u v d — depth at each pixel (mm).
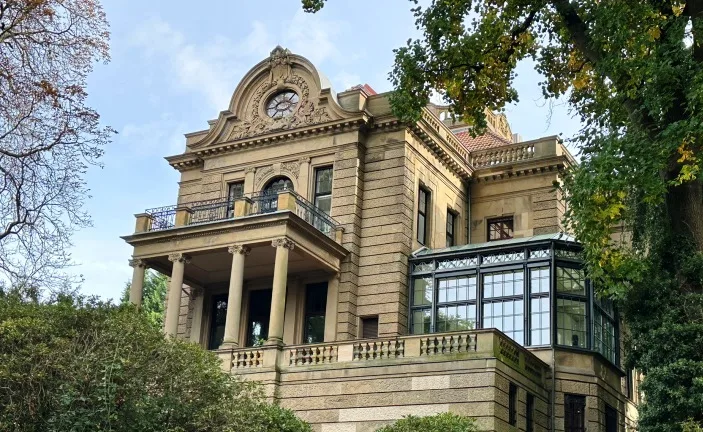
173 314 33688
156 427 17391
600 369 31562
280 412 24359
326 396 28938
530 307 31750
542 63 27984
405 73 26516
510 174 38875
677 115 21781
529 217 38062
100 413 16562
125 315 18719
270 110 38156
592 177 21234
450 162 38344
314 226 34375
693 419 21922
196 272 36812
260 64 38438
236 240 33094
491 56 26656
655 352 23547
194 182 40031
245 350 31016
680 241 23078
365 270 34781
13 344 17000
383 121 35781
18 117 17828
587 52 23797
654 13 21922
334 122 36031
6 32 17750
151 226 35844
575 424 30250
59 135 18125
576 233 23016
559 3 24438
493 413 26016
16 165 17734
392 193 35125
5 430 16016
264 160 37656
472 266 33406
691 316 23188
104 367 17094
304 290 35750
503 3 26328
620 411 33000
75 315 17938
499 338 27250
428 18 26359
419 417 25828
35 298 18562
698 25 21219
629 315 24828
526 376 28812
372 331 34156
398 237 34469
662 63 20875
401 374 27859
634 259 22750
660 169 22000
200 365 19391
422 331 33688
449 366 27141
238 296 32469
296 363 30078
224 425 18688
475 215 39438
